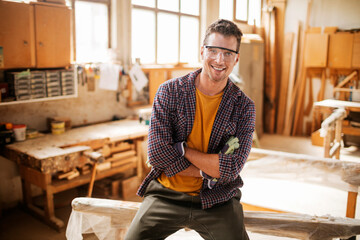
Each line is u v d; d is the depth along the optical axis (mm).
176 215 1479
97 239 1908
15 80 3238
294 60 6988
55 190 3275
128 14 4453
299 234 1816
